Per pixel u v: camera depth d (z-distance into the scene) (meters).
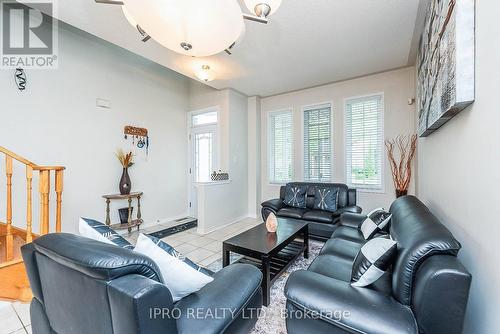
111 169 3.62
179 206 4.79
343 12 2.16
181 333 0.95
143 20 1.27
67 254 0.91
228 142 4.44
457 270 0.86
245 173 4.92
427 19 1.92
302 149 4.53
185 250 3.05
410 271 1.01
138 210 3.79
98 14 2.13
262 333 1.54
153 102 4.28
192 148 4.99
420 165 2.80
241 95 4.79
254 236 2.36
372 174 3.85
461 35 1.02
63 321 1.05
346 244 2.01
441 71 1.33
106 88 3.55
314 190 3.74
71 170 3.15
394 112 3.61
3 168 2.54
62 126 3.06
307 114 4.51
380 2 2.03
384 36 2.58
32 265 1.18
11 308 1.84
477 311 1.02
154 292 0.82
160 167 4.41
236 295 1.16
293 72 3.62
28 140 2.76
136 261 0.88
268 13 1.34
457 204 1.29
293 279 1.21
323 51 2.93
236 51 2.90
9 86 2.63
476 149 1.02
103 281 0.84
